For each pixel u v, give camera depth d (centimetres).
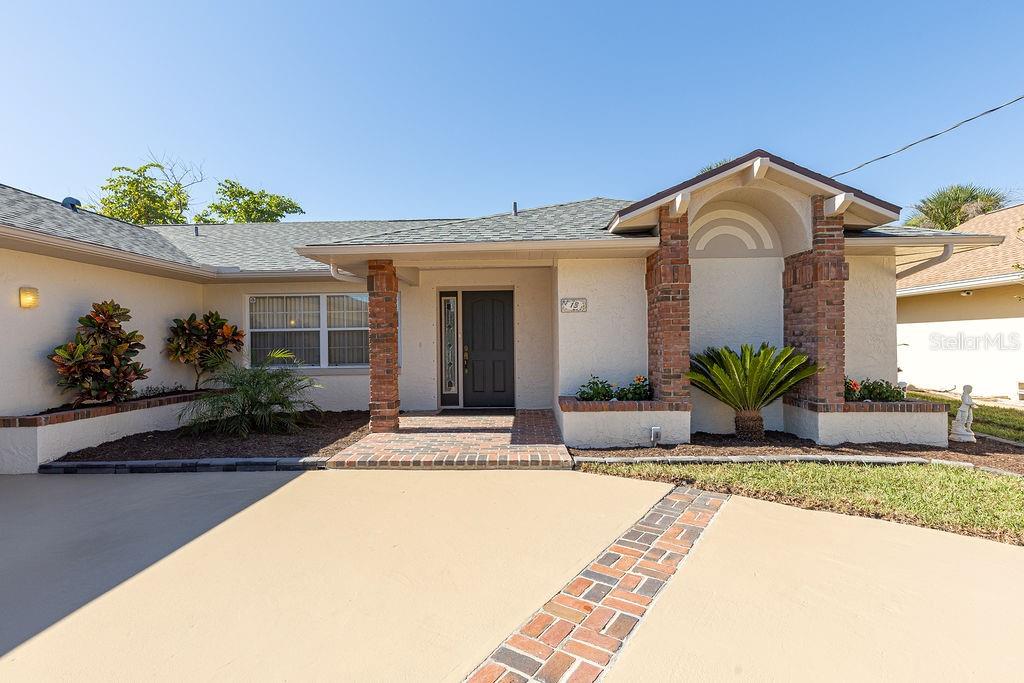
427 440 716
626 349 743
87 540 400
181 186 2802
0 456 602
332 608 296
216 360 946
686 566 342
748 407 693
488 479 554
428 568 345
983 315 1191
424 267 870
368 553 370
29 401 667
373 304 762
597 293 745
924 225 2053
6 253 641
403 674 237
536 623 278
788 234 712
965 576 325
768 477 523
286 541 394
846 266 655
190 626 279
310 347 1028
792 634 264
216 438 741
